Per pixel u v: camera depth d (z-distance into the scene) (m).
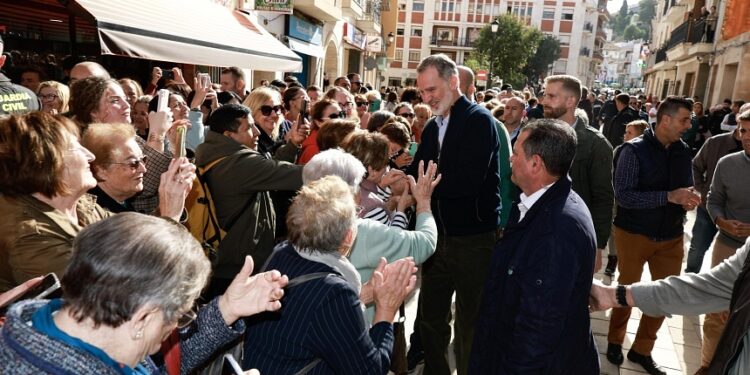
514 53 36.78
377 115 4.51
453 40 51.56
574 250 1.77
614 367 3.45
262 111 3.75
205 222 2.59
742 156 3.41
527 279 1.80
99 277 0.93
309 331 1.53
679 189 3.14
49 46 5.80
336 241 1.66
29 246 1.53
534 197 1.95
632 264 3.43
